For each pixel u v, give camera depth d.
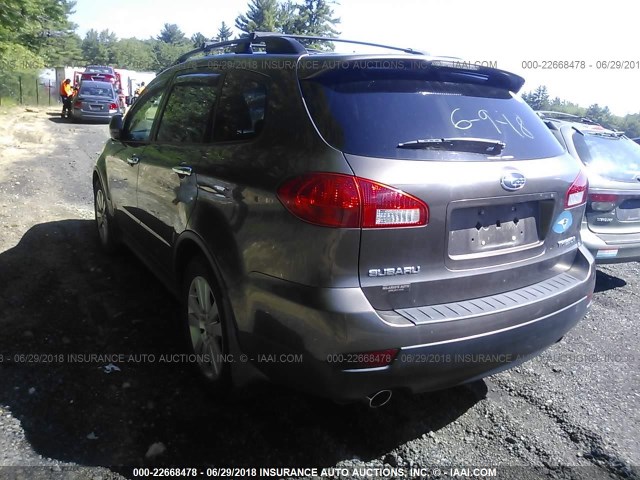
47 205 7.19
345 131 2.50
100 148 13.54
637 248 5.26
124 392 3.21
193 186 3.25
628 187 5.21
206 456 2.74
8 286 4.45
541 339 2.84
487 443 2.96
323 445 2.87
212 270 3.03
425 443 2.94
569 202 3.13
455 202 2.56
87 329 3.91
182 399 3.18
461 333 2.50
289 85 2.78
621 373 3.77
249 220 2.70
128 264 5.20
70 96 21.45
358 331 2.33
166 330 3.96
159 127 4.14
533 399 3.41
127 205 4.62
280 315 2.52
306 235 2.41
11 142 13.03
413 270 2.49
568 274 3.15
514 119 3.08
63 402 3.08
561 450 2.93
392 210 2.39
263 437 2.90
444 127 2.70
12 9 22.67
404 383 2.50
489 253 2.75
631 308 5.09
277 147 2.68
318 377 2.45
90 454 2.70
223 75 3.38
